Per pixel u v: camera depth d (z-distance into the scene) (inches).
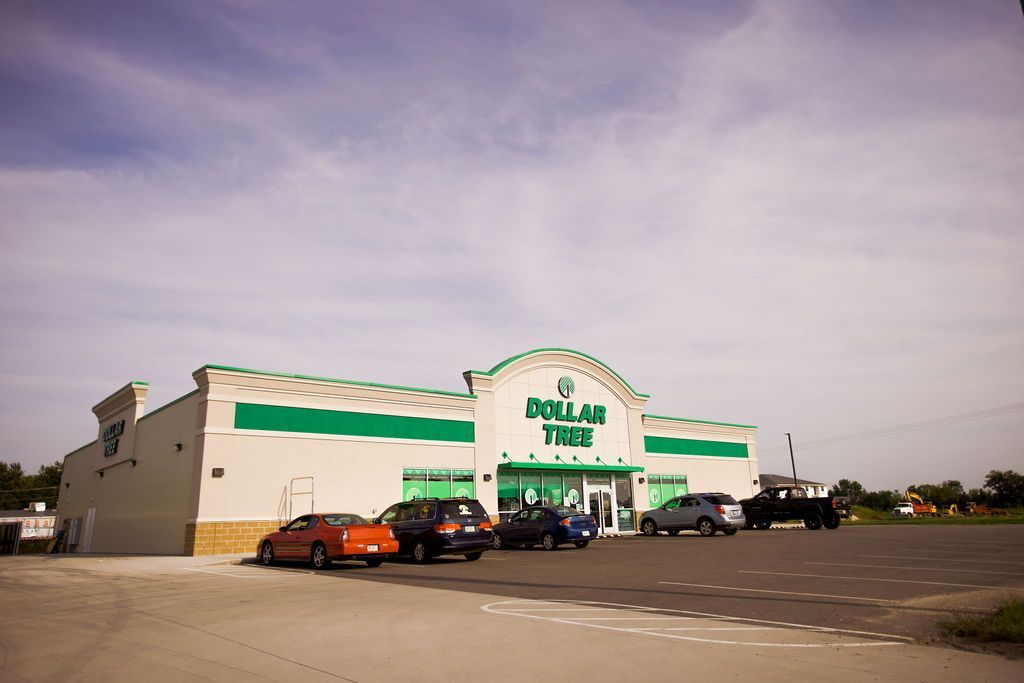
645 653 291.4
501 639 322.3
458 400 1157.1
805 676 254.2
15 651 318.3
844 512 1294.3
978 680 248.7
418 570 673.6
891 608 395.2
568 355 1366.9
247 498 891.4
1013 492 3287.4
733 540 998.4
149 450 1067.3
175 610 429.7
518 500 1222.9
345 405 1010.7
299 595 489.7
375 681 254.7
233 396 905.5
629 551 850.1
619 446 1428.4
